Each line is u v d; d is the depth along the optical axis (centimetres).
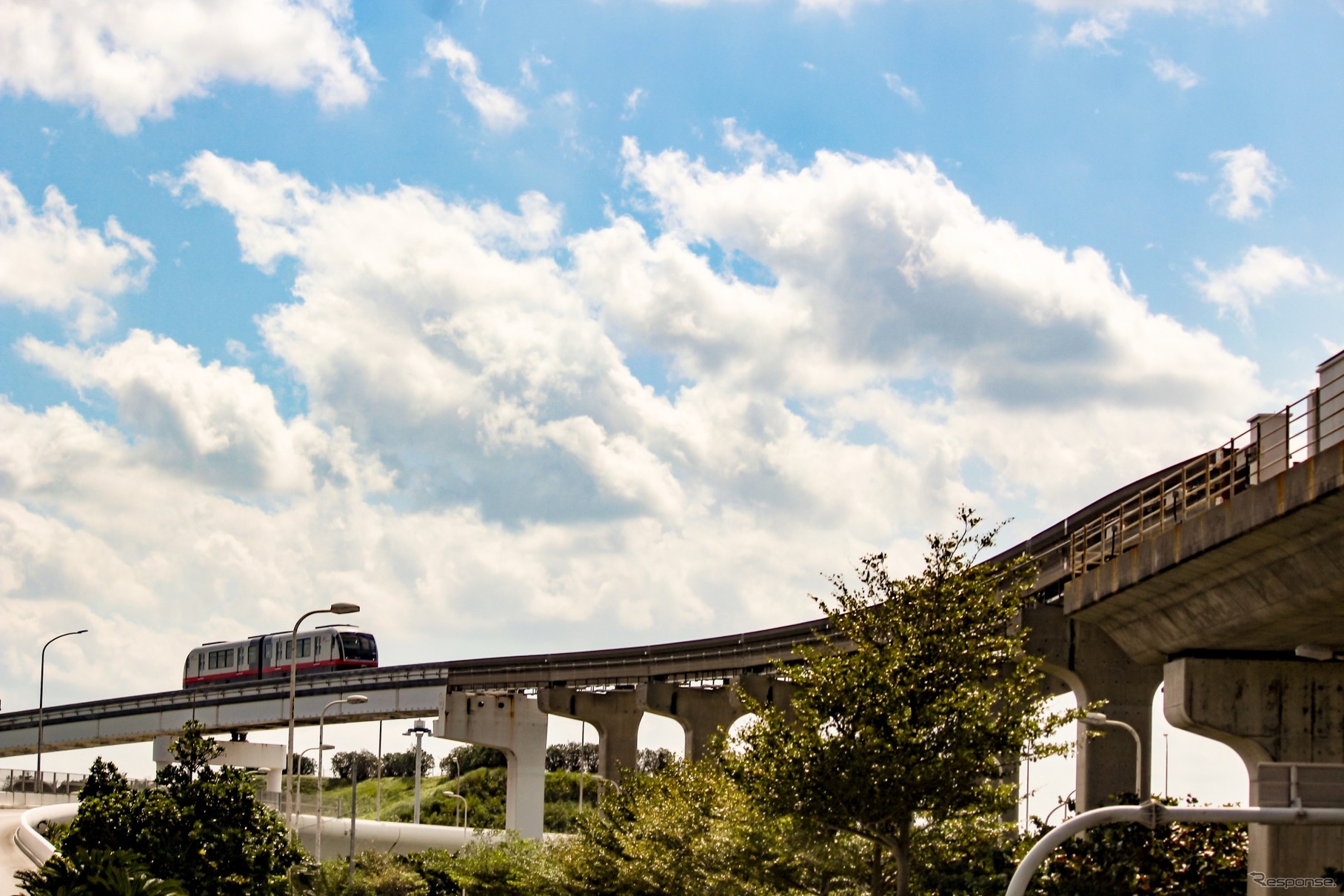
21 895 4906
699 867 3712
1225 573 3175
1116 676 4391
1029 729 2927
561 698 8125
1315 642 3319
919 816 3058
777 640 6856
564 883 4891
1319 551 2838
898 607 3069
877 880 3019
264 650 9775
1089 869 3209
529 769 8438
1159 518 4197
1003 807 2919
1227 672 3459
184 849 3681
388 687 8956
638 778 5056
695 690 7619
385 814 13888
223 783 3884
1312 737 3431
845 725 2953
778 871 3152
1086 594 3822
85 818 3681
